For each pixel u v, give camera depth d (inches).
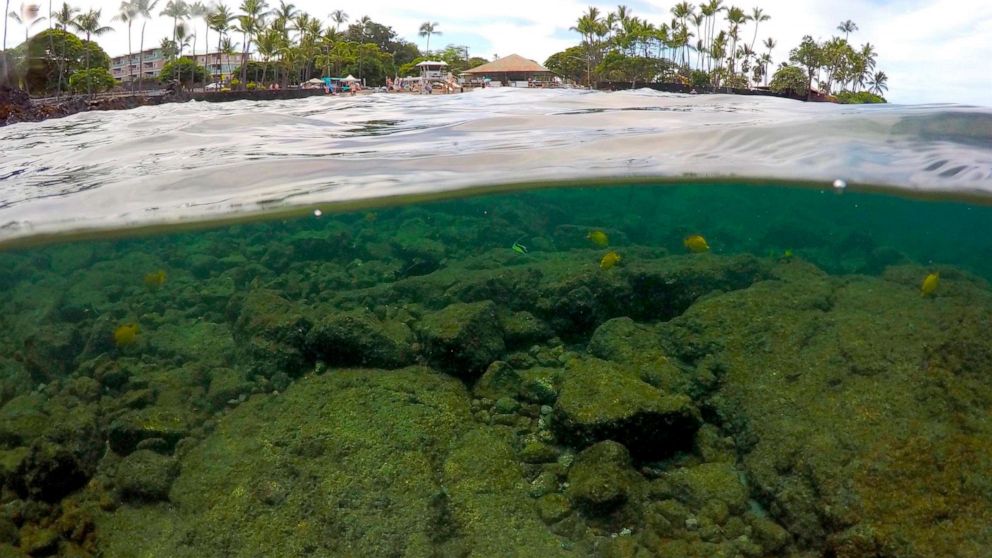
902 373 210.2
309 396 241.3
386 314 327.3
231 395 259.3
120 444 231.5
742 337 259.1
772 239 637.9
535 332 295.6
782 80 2837.1
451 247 475.8
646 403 211.0
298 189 400.8
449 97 987.9
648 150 410.6
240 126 501.7
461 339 259.8
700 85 2620.6
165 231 470.9
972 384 201.2
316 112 645.9
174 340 312.7
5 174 385.4
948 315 235.8
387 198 465.1
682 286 322.3
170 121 556.4
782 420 208.2
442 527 179.8
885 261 498.3
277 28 2536.9
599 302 315.0
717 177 475.2
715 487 190.7
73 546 188.2
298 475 198.4
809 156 396.5
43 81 1836.9
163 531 191.6
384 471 195.6
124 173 361.7
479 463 202.5
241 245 526.6
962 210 497.0
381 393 237.6
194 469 211.5
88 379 275.0
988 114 365.7
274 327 279.0
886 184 433.4
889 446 182.9
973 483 168.9
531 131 465.7
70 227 405.4
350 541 174.4
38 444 209.5
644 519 184.4
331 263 431.8
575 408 217.0
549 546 175.3
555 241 521.0
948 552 156.0
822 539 171.5
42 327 316.2
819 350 235.3
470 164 410.9
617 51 2933.1
